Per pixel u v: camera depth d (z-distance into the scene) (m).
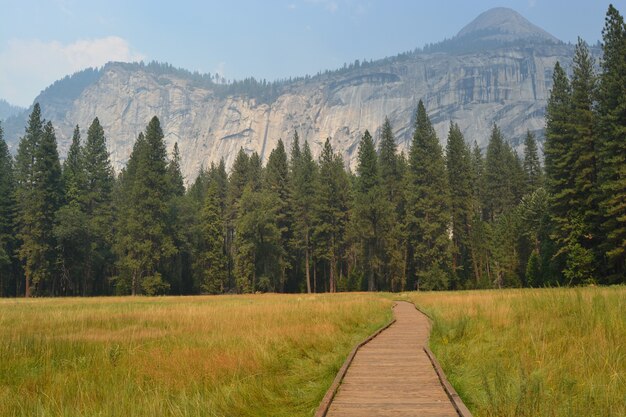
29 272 62.94
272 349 11.87
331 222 73.56
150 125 67.56
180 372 9.18
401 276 72.31
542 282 52.41
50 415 6.50
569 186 46.03
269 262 70.06
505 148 94.75
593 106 46.38
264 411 7.62
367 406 7.29
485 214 92.56
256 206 70.69
